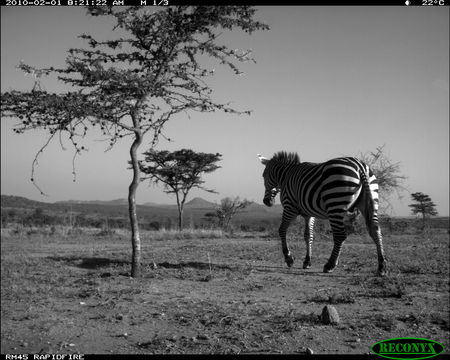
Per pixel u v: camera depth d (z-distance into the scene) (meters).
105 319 6.06
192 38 9.40
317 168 9.27
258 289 7.81
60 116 7.96
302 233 20.81
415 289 7.48
